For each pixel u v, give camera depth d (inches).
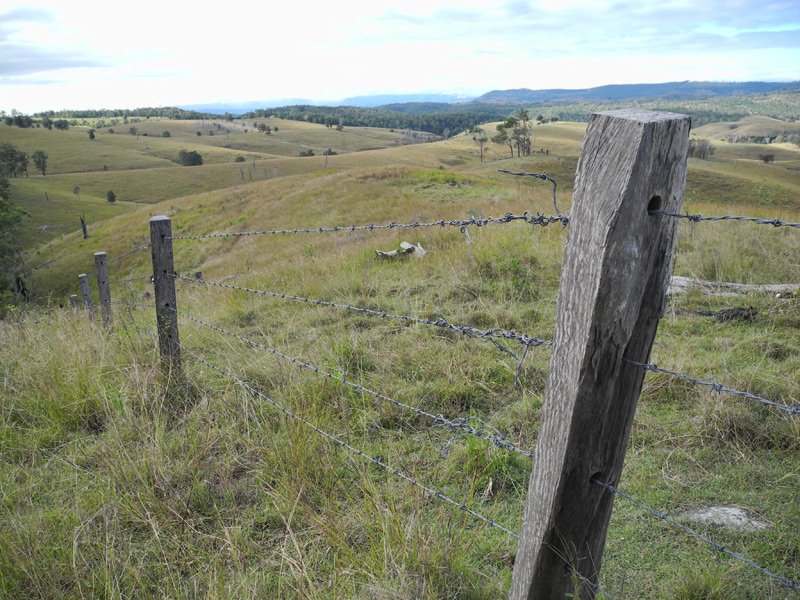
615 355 48.0
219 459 116.6
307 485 103.2
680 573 79.2
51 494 108.5
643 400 130.1
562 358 50.0
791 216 379.2
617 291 45.7
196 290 396.2
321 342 177.5
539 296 217.3
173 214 1424.7
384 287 257.4
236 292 304.5
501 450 107.6
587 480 52.2
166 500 102.8
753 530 87.0
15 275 1339.8
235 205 1316.4
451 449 114.0
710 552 83.4
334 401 133.3
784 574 77.8
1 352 185.5
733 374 132.9
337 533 89.6
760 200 554.3
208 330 211.3
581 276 47.1
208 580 81.4
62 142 6225.4
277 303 253.4
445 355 156.2
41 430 132.6
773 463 103.7
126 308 239.3
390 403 132.2
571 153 4662.9
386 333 185.9
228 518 98.8
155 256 146.9
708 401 119.7
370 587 75.8
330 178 1224.8
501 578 80.5
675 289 209.0
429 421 127.3
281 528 96.3
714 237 272.8
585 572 55.7
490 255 266.7
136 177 4281.5
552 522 53.3
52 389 147.2
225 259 868.0
